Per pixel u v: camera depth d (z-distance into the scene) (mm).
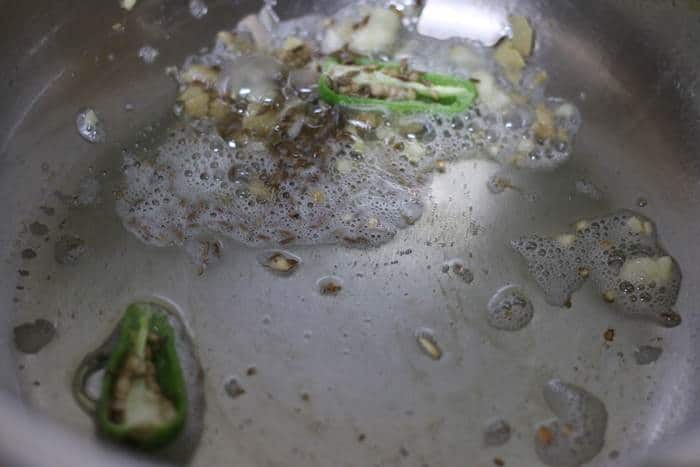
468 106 196
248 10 209
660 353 174
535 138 196
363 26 208
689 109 198
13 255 179
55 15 194
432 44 208
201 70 201
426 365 169
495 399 166
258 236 181
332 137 192
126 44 203
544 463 160
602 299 177
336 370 167
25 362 167
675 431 165
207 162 189
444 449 161
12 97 194
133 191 186
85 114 196
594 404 167
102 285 175
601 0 203
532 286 178
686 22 193
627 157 196
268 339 170
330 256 179
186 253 179
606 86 204
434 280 178
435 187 188
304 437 161
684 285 182
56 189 187
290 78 200
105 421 154
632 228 187
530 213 186
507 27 210
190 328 170
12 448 122
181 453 157
